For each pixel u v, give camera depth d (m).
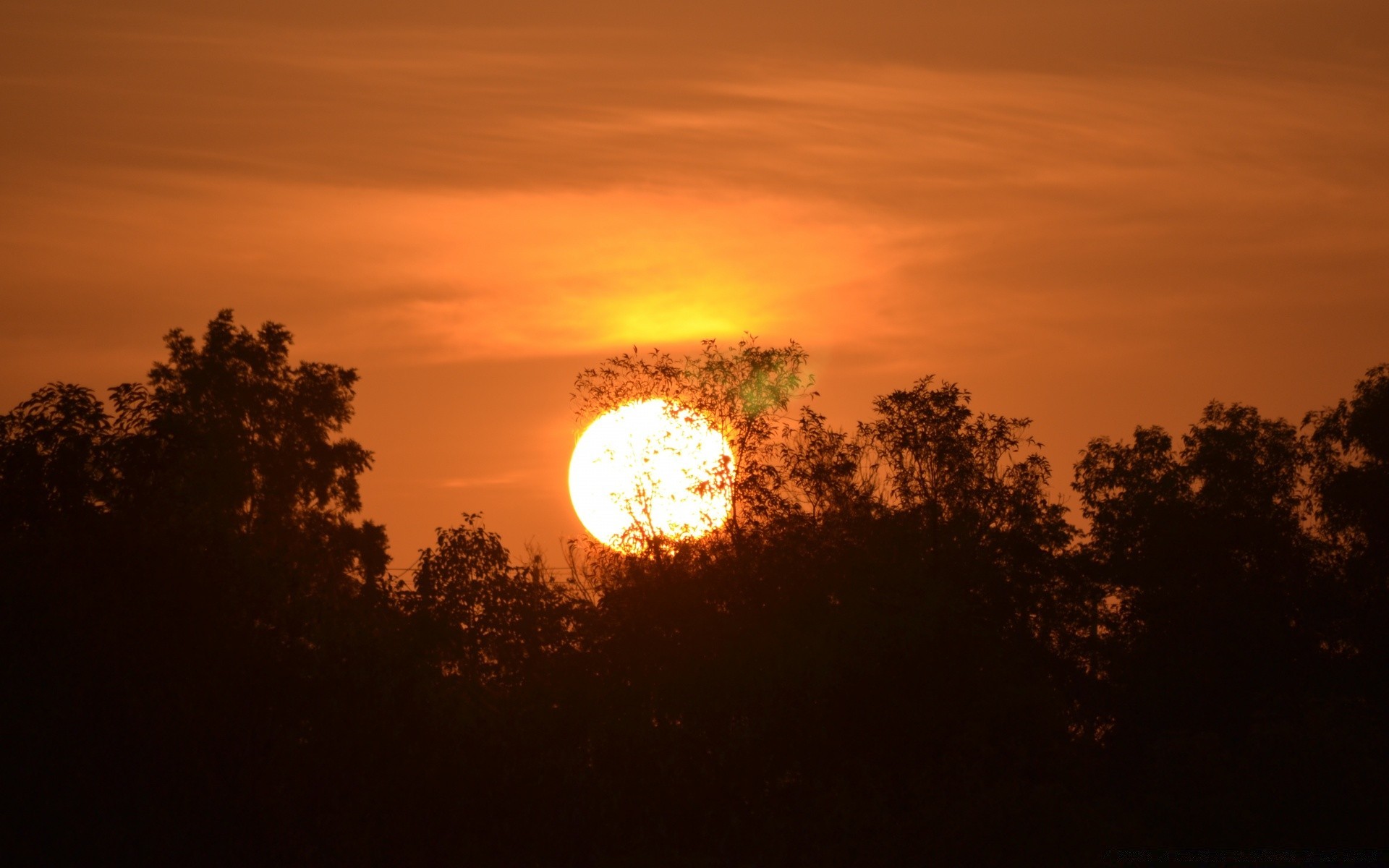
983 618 103.75
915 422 114.44
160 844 73.50
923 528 106.75
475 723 90.69
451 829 85.38
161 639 81.06
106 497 87.56
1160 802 92.56
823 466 107.69
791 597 94.81
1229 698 120.25
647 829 87.62
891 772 90.19
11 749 72.75
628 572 98.75
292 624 86.94
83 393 89.38
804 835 85.00
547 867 86.12
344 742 84.50
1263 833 88.38
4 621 76.38
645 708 91.69
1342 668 123.12
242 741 80.12
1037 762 94.31
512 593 98.56
